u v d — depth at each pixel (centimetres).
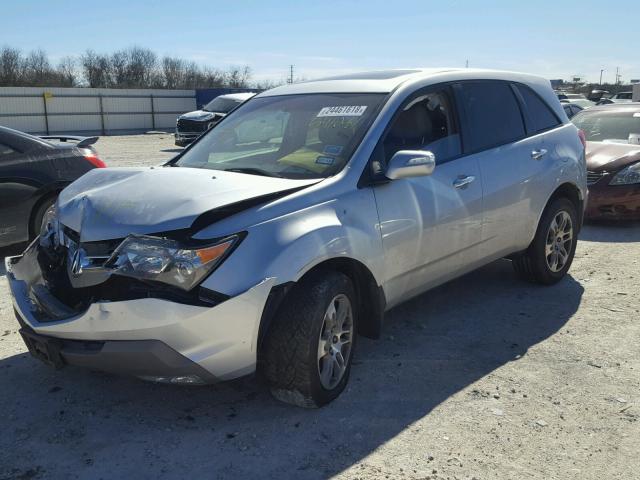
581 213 569
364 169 367
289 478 282
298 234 319
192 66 7194
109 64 6969
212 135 459
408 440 312
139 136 3700
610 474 285
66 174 648
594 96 2591
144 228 304
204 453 301
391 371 387
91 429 323
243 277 300
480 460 295
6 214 618
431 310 494
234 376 311
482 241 454
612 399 352
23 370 389
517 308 498
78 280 316
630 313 486
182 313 291
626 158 786
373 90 414
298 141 400
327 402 343
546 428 322
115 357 299
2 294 535
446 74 454
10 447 306
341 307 345
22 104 4100
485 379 376
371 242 357
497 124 482
